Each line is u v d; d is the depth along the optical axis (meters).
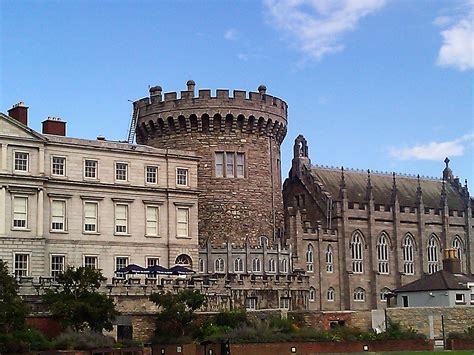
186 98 102.69
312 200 122.88
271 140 106.31
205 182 101.19
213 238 99.88
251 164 103.31
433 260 129.12
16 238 77.75
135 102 108.69
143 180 87.88
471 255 133.88
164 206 88.88
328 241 117.00
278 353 63.31
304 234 113.88
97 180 84.50
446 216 131.12
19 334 57.75
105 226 84.50
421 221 127.88
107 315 65.06
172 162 90.06
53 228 81.25
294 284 93.31
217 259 95.56
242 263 96.88
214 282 83.38
